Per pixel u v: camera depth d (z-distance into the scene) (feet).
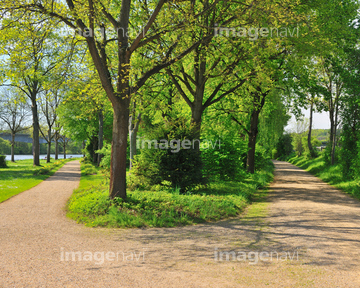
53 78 36.27
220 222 28.35
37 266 15.48
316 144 182.29
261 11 33.63
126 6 33.40
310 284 13.28
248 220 29.04
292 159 189.67
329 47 47.21
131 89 34.12
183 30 32.58
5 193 45.44
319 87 61.93
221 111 66.33
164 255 17.61
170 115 67.56
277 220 28.58
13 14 30.55
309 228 24.82
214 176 58.70
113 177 33.06
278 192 52.49
